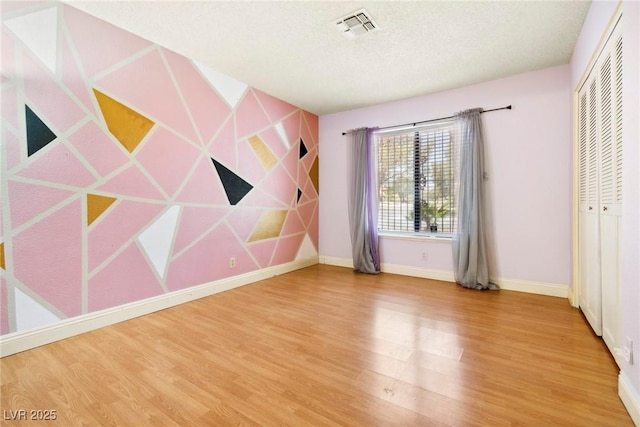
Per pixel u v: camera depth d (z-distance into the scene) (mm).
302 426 1304
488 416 1351
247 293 3230
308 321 2467
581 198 2604
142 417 1363
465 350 1966
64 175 2131
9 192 1905
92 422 1331
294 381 1636
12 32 1889
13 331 1931
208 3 2092
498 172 3320
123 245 2471
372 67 3055
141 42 2539
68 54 2129
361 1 2066
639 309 1289
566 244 2992
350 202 4316
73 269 2189
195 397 1503
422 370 1735
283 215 4090
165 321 2473
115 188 2410
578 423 1303
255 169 3660
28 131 1968
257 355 1916
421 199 3875
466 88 3502
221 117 3232
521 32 2426
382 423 1318
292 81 3416
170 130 2775
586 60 2238
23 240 1967
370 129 4129
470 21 2285
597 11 1921
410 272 3957
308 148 4500
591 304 2291
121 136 2434
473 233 3318
